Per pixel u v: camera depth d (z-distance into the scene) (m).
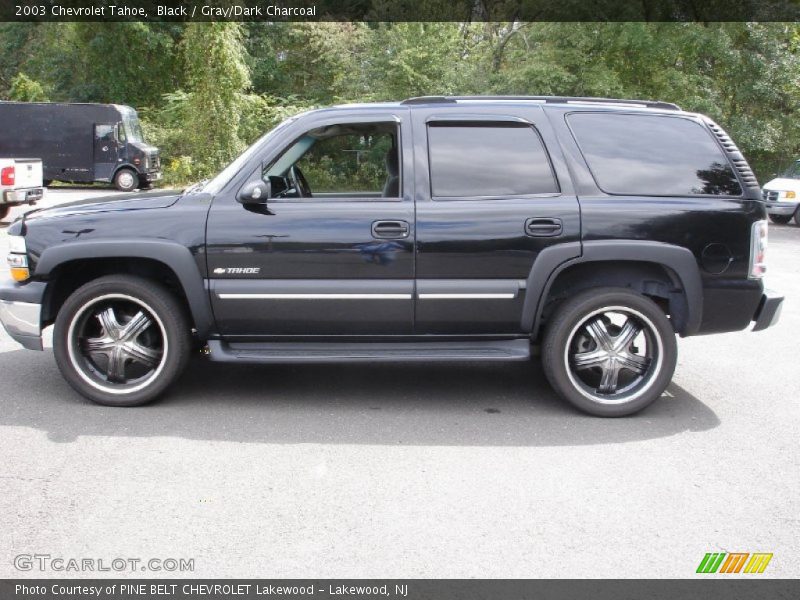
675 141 4.99
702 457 4.30
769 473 4.09
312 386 5.54
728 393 5.59
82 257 4.73
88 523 3.39
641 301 4.84
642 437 4.62
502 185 4.85
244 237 4.73
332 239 4.72
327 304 4.80
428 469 4.05
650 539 3.34
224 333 4.90
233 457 4.16
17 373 5.64
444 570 3.06
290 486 3.81
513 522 3.47
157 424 4.64
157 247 4.71
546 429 4.73
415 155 4.85
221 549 3.19
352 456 4.21
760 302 5.03
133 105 32.59
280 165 4.98
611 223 4.78
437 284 4.78
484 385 5.66
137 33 30.55
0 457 4.09
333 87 28.67
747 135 23.66
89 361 5.00
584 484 3.90
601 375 4.98
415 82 25.11
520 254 4.77
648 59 22.77
